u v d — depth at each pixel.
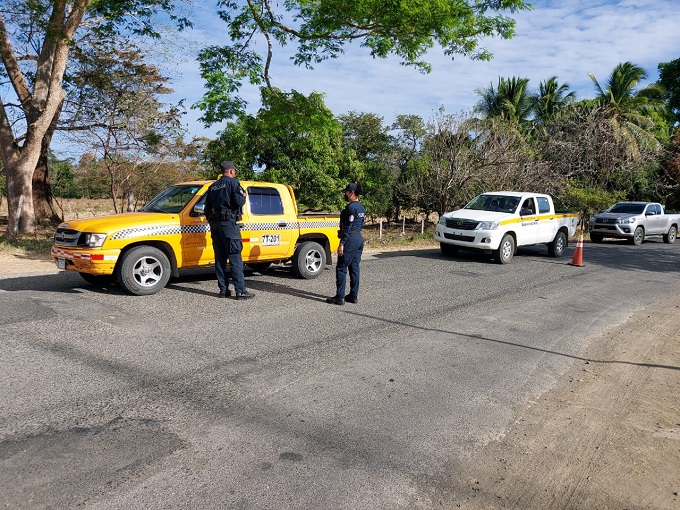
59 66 14.91
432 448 3.70
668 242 22.94
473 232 13.23
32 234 15.70
